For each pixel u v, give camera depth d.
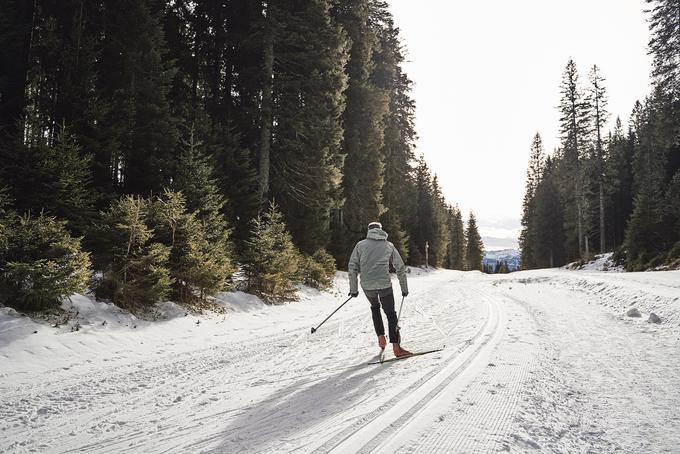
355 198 21.89
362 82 21.50
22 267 5.58
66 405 3.63
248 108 15.60
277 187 17.19
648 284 11.40
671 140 22.94
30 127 8.19
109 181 10.81
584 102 36.84
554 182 52.59
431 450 2.38
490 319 7.94
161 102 11.98
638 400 3.49
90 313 6.54
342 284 18.02
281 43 16.02
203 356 5.54
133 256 7.61
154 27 12.28
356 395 3.56
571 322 7.73
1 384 4.14
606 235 53.22
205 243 8.95
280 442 2.62
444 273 42.72
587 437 2.74
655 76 22.19
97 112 10.16
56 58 10.55
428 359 4.77
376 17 27.72
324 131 16.67
